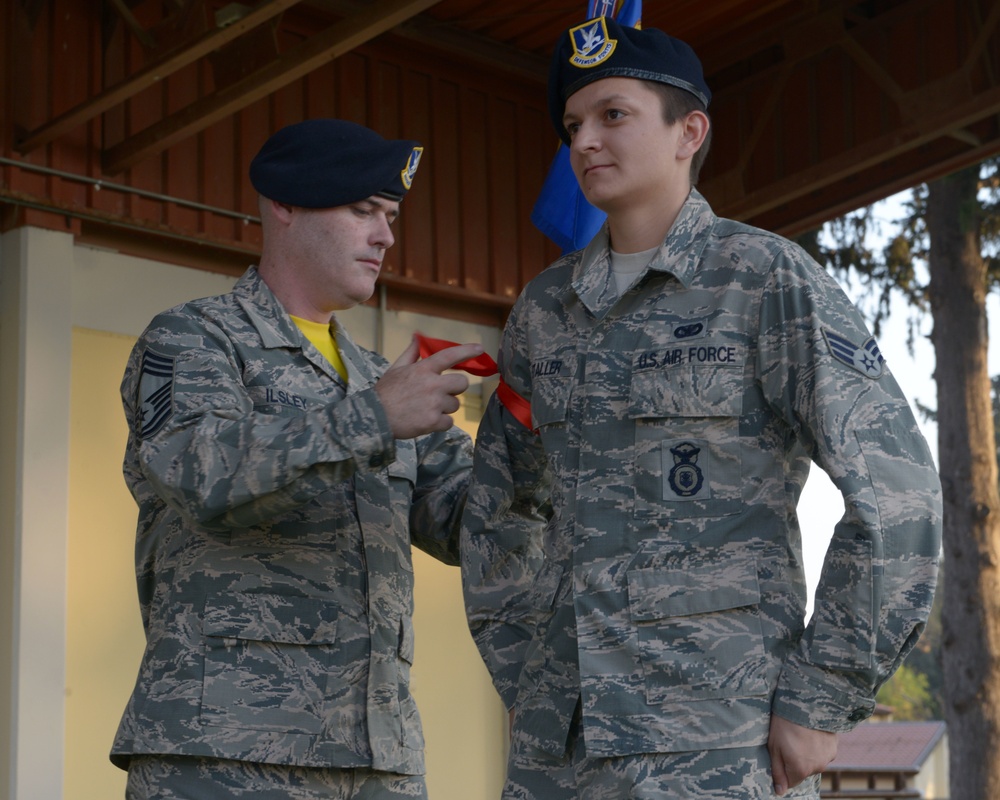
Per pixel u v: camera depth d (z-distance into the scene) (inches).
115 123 213.3
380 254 117.2
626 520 92.0
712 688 87.8
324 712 104.3
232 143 228.4
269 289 115.5
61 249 205.5
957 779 547.2
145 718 101.4
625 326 96.2
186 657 102.4
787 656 87.6
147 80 186.7
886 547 85.0
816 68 270.5
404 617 112.7
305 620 105.2
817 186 258.8
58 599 196.5
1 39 204.5
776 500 90.7
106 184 208.8
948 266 557.0
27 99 204.7
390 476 115.7
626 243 99.7
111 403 209.5
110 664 201.6
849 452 86.5
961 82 240.8
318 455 96.7
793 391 90.1
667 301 95.3
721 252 95.3
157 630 105.0
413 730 112.0
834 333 89.7
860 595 84.6
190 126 196.9
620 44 96.7
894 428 88.2
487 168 265.6
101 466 206.4
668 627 89.4
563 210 141.5
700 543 90.1
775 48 281.6
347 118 246.1
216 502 97.0
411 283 249.3
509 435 108.0
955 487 560.1
